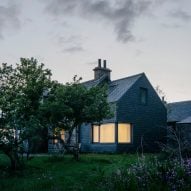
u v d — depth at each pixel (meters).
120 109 28.86
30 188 10.55
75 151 18.48
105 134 30.11
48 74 16.67
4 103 14.52
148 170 7.97
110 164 16.31
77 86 18.38
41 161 18.08
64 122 18.75
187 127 27.19
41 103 17.33
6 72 15.29
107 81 34.00
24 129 15.00
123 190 7.11
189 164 7.74
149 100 31.72
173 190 6.88
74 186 10.48
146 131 30.75
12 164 14.92
